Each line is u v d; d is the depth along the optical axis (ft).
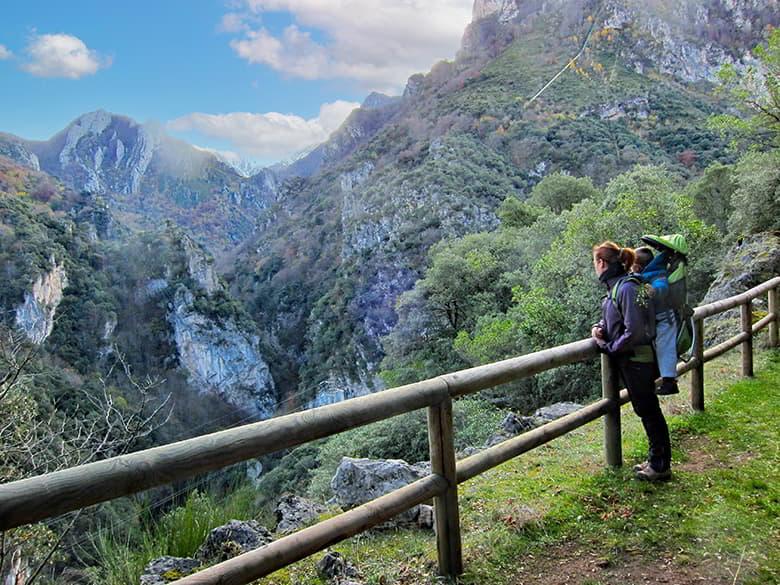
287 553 5.61
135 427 21.74
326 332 252.21
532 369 8.93
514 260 95.35
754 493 9.78
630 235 49.24
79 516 14.07
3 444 19.17
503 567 8.04
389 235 241.55
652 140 139.85
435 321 97.14
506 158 225.97
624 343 9.68
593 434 14.96
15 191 275.59
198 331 253.44
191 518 12.34
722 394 16.22
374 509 6.51
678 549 8.15
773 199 45.80
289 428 5.70
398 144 334.85
